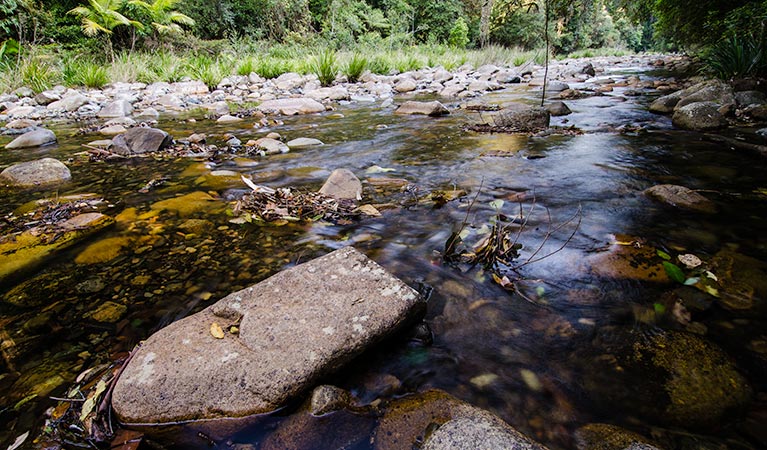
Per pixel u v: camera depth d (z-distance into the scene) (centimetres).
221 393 96
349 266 138
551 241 179
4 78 782
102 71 859
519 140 378
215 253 175
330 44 1482
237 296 124
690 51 1280
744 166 279
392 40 1691
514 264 161
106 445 89
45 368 110
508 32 2244
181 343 108
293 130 457
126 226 202
